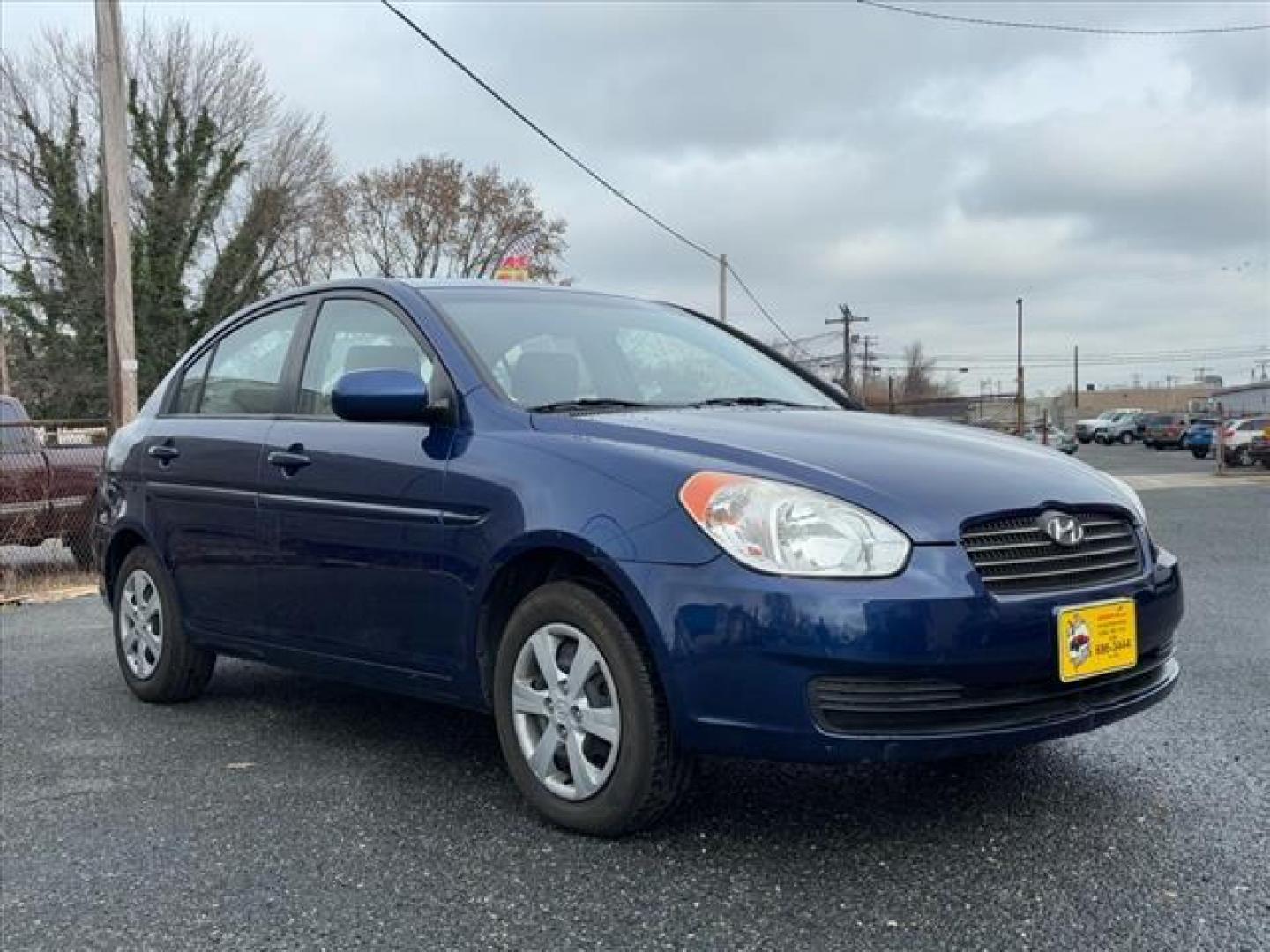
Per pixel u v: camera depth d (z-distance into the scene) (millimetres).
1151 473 25844
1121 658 3240
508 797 3820
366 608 4008
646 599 3119
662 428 3512
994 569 3090
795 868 3150
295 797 3896
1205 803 3594
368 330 4348
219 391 5008
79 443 10766
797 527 3016
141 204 29125
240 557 4570
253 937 2875
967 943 2701
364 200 42250
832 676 2936
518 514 3445
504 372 3934
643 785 3227
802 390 4766
